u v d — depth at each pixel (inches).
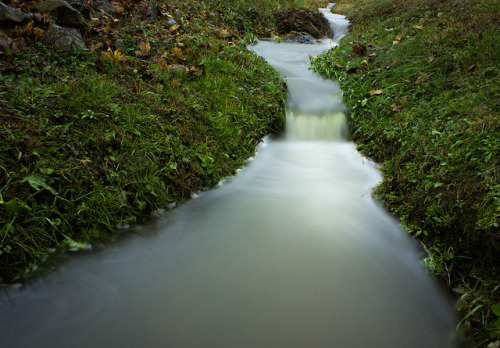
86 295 88.0
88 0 201.6
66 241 101.3
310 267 101.1
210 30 270.7
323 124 197.6
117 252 104.2
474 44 187.0
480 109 136.1
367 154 169.0
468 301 86.3
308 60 278.5
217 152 151.2
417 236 110.9
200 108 161.0
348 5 603.8
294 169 164.1
